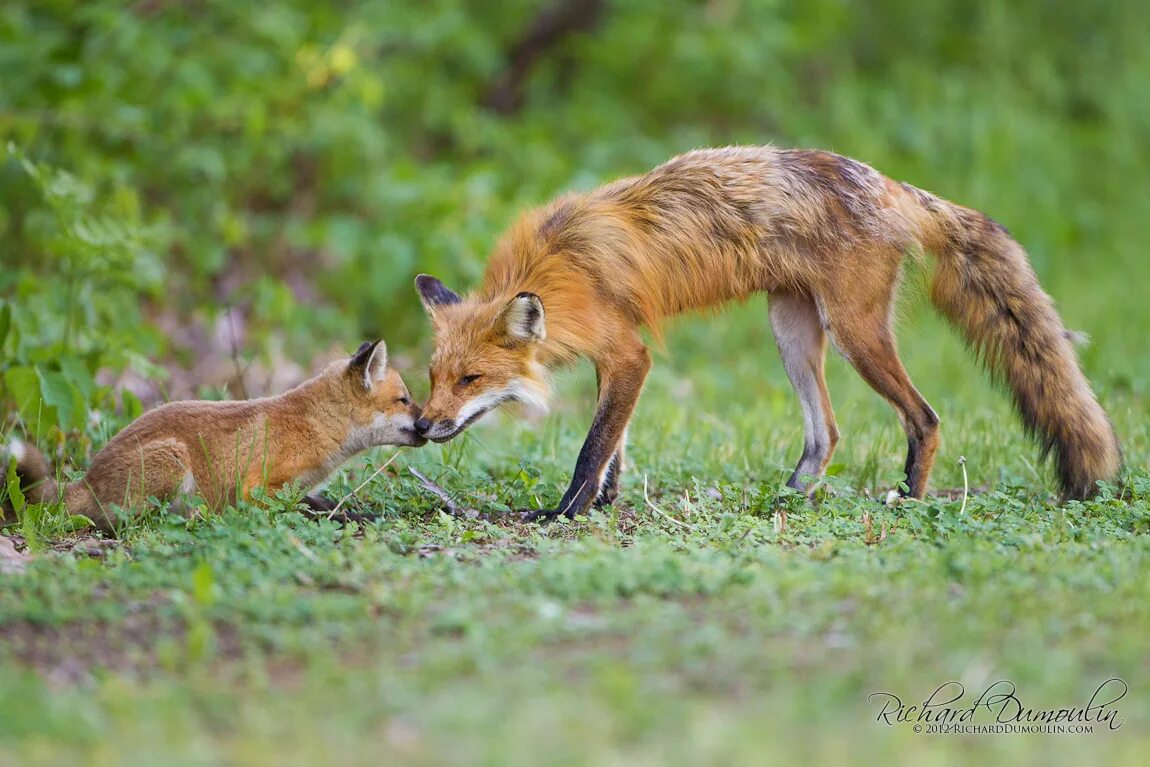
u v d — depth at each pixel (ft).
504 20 89.35
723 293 38.91
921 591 25.85
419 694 20.80
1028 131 86.74
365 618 24.84
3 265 56.39
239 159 67.62
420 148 82.12
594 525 33.94
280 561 28.55
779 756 18.37
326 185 73.41
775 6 89.61
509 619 24.49
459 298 39.58
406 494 36.83
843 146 85.30
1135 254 80.89
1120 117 91.71
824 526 32.35
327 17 74.02
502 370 36.94
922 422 38.22
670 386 59.26
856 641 23.21
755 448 43.45
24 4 63.00
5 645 23.38
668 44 90.58
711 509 35.70
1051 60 95.96
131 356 45.73
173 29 68.39
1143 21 98.17
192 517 32.48
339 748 18.97
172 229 62.75
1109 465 37.17
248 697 21.01
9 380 40.16
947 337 65.41
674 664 22.06
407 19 80.53
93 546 31.63
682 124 92.22
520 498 37.73
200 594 24.93
